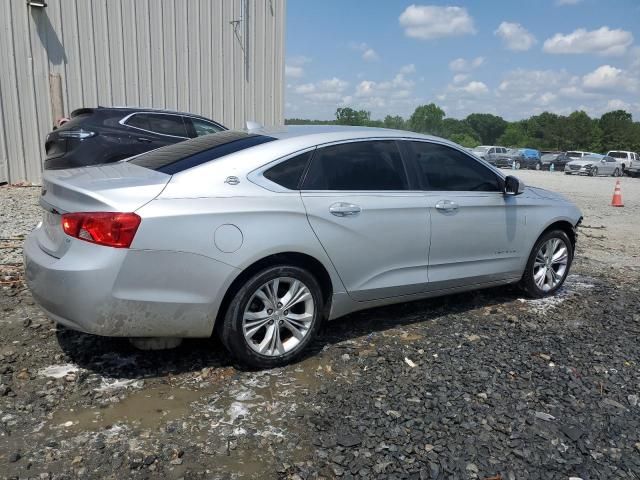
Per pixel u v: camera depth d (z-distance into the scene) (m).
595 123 99.00
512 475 2.61
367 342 4.10
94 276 2.97
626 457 2.79
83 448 2.66
